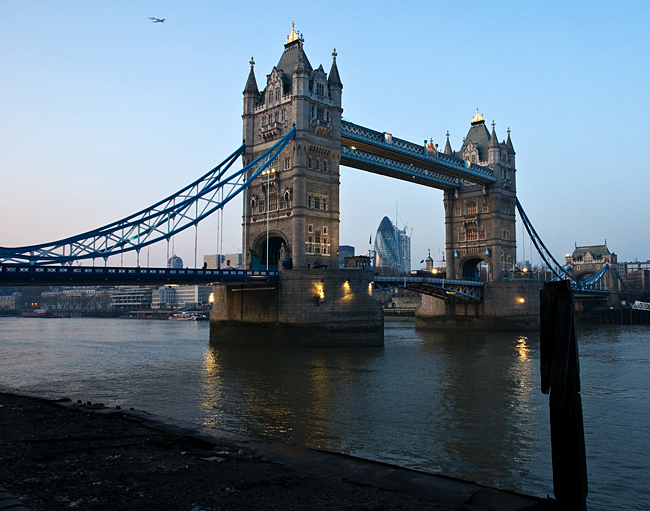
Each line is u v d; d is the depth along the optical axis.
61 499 13.93
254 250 80.12
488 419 30.84
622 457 24.39
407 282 88.19
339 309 69.44
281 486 15.15
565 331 14.90
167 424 22.81
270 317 72.00
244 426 28.69
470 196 114.69
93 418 24.05
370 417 31.09
